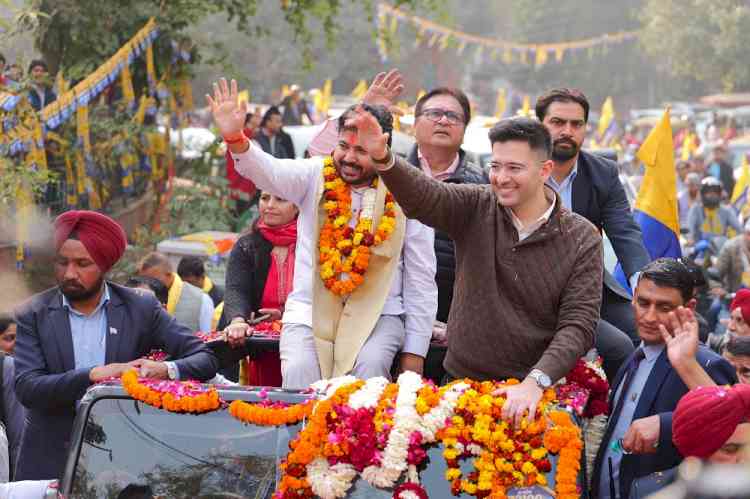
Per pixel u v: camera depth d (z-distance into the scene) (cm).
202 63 1623
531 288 528
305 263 626
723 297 1290
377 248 606
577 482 488
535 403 487
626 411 558
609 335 664
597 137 4094
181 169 1612
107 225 603
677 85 5125
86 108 1316
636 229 753
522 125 521
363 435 485
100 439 509
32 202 1069
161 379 580
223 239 1361
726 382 542
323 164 628
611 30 5184
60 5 1410
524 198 523
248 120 1998
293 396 506
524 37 5338
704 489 439
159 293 986
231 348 641
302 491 488
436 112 739
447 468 488
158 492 501
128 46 1419
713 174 2516
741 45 4262
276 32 3900
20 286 815
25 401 593
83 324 614
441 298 702
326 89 3219
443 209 529
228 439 506
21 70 1241
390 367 608
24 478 609
